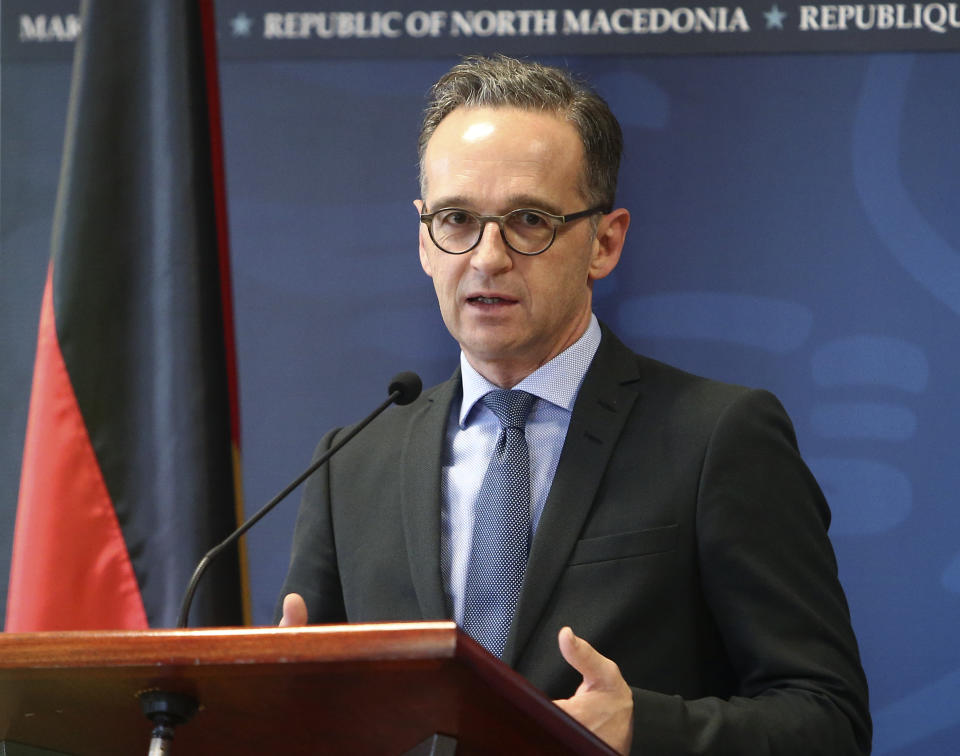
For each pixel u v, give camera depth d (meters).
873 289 9.41
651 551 5.36
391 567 5.71
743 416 5.65
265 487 9.73
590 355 6.02
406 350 9.87
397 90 10.17
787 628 5.26
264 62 10.26
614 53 9.91
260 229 10.06
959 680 8.93
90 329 7.30
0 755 3.95
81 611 7.01
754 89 9.75
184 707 3.38
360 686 3.22
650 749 4.49
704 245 9.61
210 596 7.00
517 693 3.19
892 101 9.59
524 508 5.62
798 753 4.80
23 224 10.00
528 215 5.61
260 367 9.88
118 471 7.18
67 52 10.23
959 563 9.04
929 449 9.19
